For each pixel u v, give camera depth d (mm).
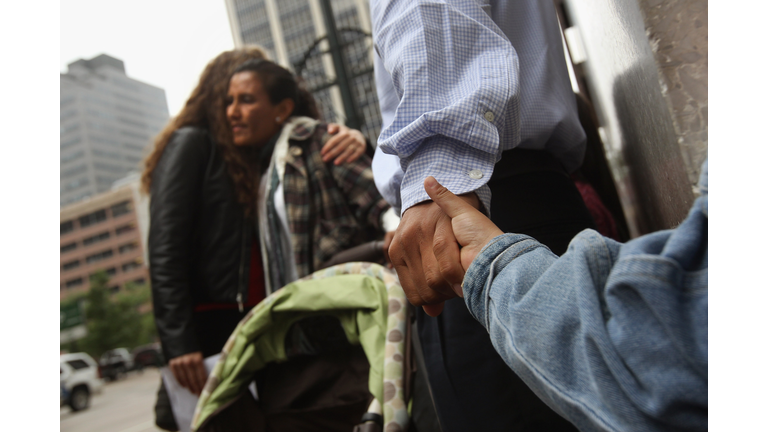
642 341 345
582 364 384
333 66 4152
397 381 1067
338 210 1793
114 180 91250
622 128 1357
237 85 1901
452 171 608
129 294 56344
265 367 1367
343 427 1249
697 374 328
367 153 1902
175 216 1777
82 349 48625
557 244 775
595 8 1136
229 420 1295
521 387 740
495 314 465
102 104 92812
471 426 771
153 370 35000
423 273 590
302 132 1854
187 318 1710
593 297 383
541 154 835
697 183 599
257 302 1920
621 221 1871
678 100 598
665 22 597
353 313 1251
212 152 1931
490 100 614
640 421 345
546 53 861
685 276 357
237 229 1893
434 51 669
